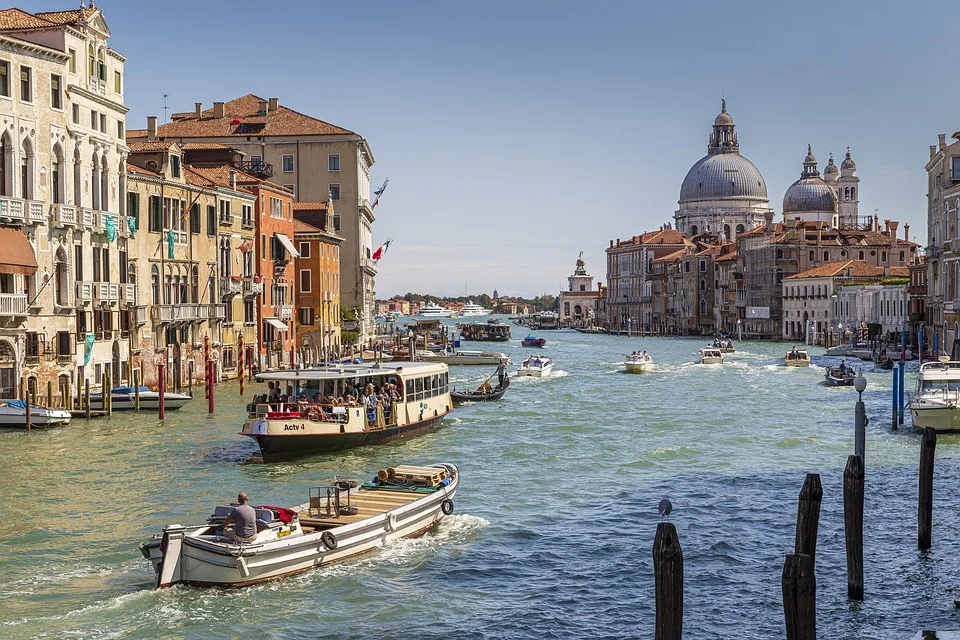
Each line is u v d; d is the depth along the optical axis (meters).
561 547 27.66
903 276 143.12
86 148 52.44
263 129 105.44
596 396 67.25
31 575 24.66
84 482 34.81
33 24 49.84
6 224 46.72
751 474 37.59
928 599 23.66
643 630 22.00
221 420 49.41
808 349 135.12
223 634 21.28
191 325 65.12
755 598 23.94
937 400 46.28
